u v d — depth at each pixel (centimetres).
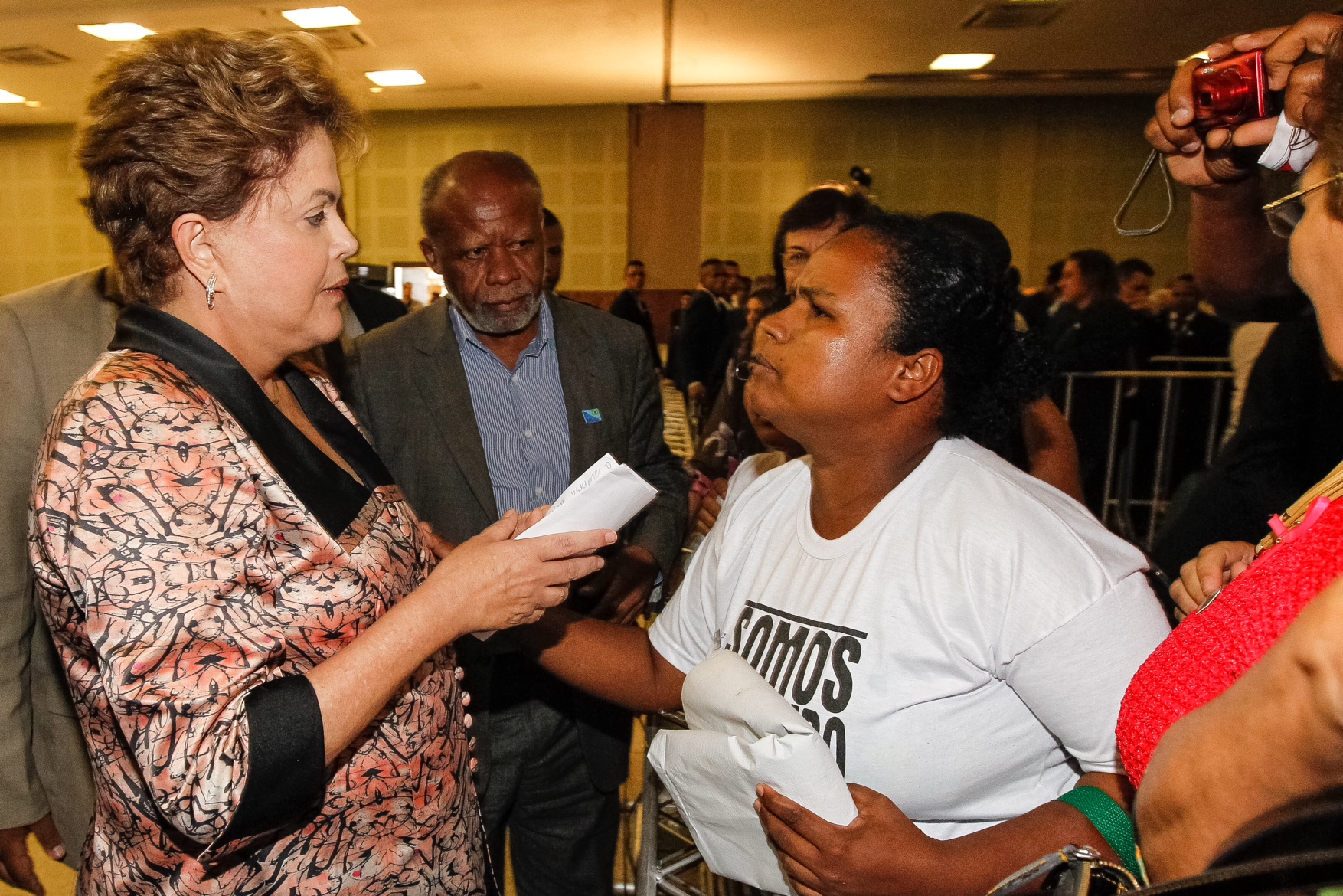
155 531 77
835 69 920
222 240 88
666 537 184
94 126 87
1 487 129
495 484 185
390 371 179
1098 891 66
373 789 94
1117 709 88
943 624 93
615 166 1080
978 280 100
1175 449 421
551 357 189
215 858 82
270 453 90
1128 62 881
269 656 82
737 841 99
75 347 134
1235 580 69
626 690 128
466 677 167
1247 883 44
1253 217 117
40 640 145
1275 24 766
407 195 1101
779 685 102
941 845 87
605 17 764
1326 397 214
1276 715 46
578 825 186
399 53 862
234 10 741
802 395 101
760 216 1070
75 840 152
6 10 729
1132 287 639
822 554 105
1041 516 94
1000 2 727
